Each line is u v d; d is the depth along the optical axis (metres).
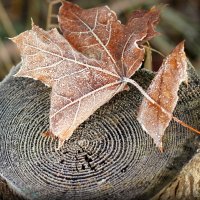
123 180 0.55
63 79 0.53
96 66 0.53
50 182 0.55
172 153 0.54
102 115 0.55
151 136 0.51
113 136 0.54
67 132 0.52
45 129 0.55
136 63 0.53
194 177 0.56
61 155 0.54
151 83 0.52
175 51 0.51
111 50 0.54
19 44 0.53
